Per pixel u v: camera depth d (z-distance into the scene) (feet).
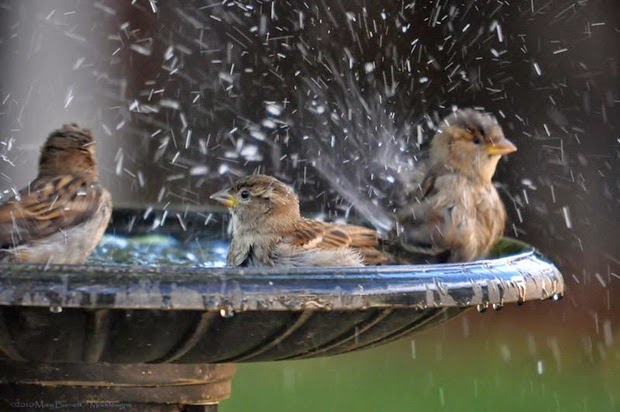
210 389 21.49
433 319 18.99
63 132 26.48
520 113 47.14
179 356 18.13
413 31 42.63
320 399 40.47
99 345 17.52
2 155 44.70
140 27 47.37
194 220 28.96
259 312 16.92
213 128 45.32
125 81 47.42
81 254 25.39
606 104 47.78
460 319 51.88
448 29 42.96
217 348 17.92
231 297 16.30
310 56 42.73
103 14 47.65
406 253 26.32
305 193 40.65
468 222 26.12
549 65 47.01
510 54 46.14
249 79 44.06
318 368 45.42
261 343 17.92
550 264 20.15
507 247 26.25
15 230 24.11
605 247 49.73
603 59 47.34
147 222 28.94
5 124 46.98
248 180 26.40
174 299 16.11
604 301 50.52
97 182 26.84
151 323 16.97
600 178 48.78
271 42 43.52
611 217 49.21
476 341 49.96
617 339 49.88
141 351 17.83
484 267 18.49
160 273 16.39
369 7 42.11
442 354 48.16
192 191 45.83
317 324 17.60
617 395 43.83
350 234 26.48
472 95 44.98
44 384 20.17
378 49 42.24
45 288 15.92
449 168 26.37
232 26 44.47
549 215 49.44
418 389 42.88
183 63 45.93
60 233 24.71
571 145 48.37
